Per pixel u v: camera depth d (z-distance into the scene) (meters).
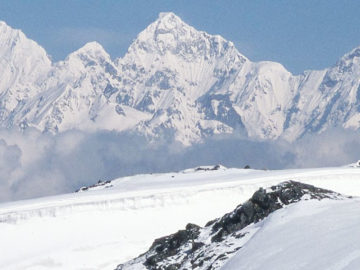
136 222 132.12
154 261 88.56
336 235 66.25
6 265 115.44
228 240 81.62
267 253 68.38
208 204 139.88
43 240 125.19
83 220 131.75
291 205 79.44
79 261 116.94
